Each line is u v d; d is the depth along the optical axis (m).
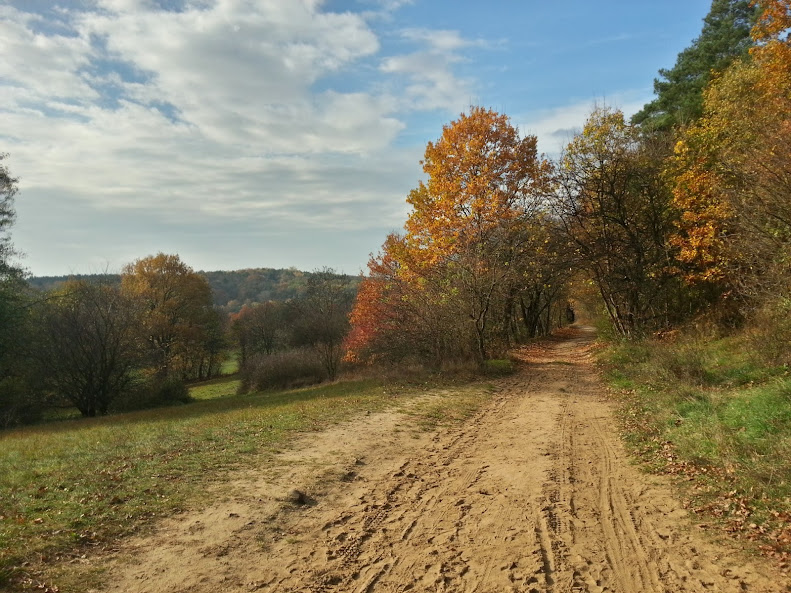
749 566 4.46
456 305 20.42
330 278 64.50
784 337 11.67
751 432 7.51
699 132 17.12
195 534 5.30
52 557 4.62
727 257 15.79
